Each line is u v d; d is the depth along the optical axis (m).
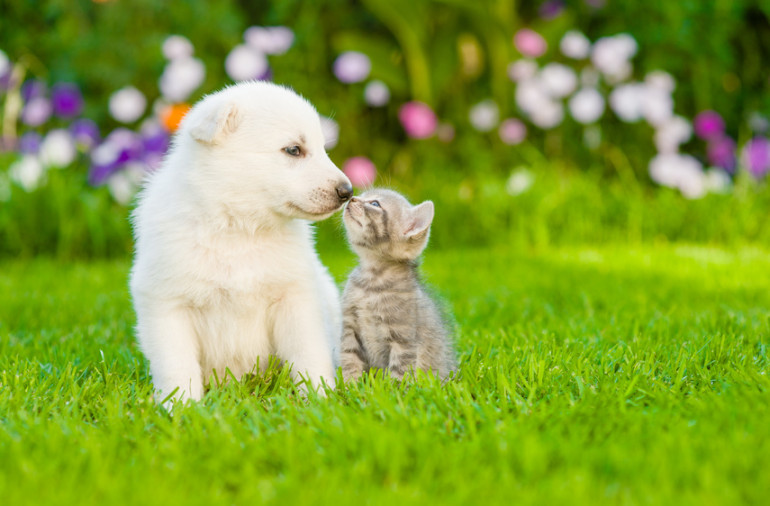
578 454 3.37
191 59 11.87
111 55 12.42
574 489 3.01
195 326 4.99
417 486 3.16
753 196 11.98
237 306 4.91
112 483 3.15
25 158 10.93
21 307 7.39
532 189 11.94
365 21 13.74
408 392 4.29
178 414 4.07
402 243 5.21
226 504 3.02
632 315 6.61
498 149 13.09
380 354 5.25
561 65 13.21
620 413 3.93
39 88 12.02
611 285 8.27
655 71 13.08
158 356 4.79
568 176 12.62
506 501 2.98
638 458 3.30
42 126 12.37
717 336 5.41
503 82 12.85
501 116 12.94
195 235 4.81
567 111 13.27
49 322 6.87
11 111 11.67
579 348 5.42
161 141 10.98
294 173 4.85
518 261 10.03
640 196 12.18
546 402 4.28
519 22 13.95
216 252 4.84
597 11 13.56
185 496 3.07
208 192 4.80
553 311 7.04
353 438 3.55
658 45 13.24
